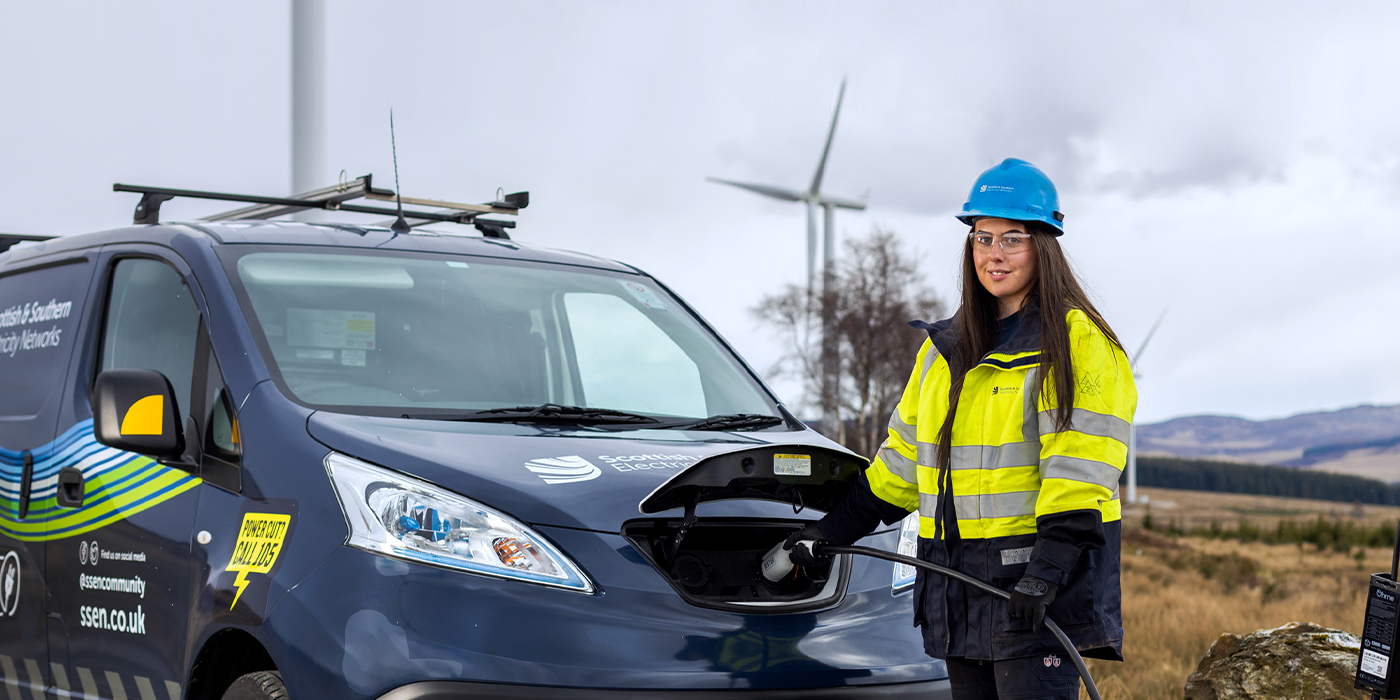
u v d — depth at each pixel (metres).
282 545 3.70
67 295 5.16
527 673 3.35
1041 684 3.27
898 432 3.70
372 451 3.72
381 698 3.34
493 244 5.26
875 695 3.64
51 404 4.95
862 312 78.56
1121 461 3.22
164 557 4.13
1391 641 3.55
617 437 4.12
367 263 4.73
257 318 4.28
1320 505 168.62
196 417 4.23
